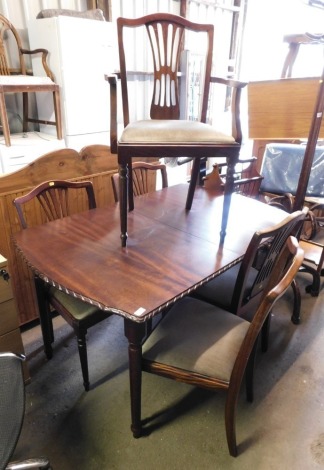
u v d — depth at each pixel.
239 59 5.34
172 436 1.32
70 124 2.87
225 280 1.56
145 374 1.61
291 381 1.58
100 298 1.03
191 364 1.14
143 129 1.32
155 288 1.09
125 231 1.34
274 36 4.85
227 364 1.13
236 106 1.35
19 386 0.93
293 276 0.94
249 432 1.34
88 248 1.34
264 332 1.69
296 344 1.82
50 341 1.67
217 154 1.35
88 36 2.75
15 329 1.41
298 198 1.86
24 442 1.30
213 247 1.38
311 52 2.53
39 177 1.77
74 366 1.66
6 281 1.31
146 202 1.90
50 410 1.42
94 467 1.21
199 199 1.98
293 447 1.29
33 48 2.88
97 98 2.98
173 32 1.53
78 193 1.97
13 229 1.71
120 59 1.52
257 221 1.67
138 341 1.09
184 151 1.33
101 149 2.02
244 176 2.59
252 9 5.07
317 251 2.34
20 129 3.20
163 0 3.92
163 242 1.41
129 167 1.65
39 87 2.57
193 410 1.44
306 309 2.11
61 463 1.23
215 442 1.30
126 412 1.42
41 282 1.52
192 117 4.57
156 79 1.62
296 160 2.70
